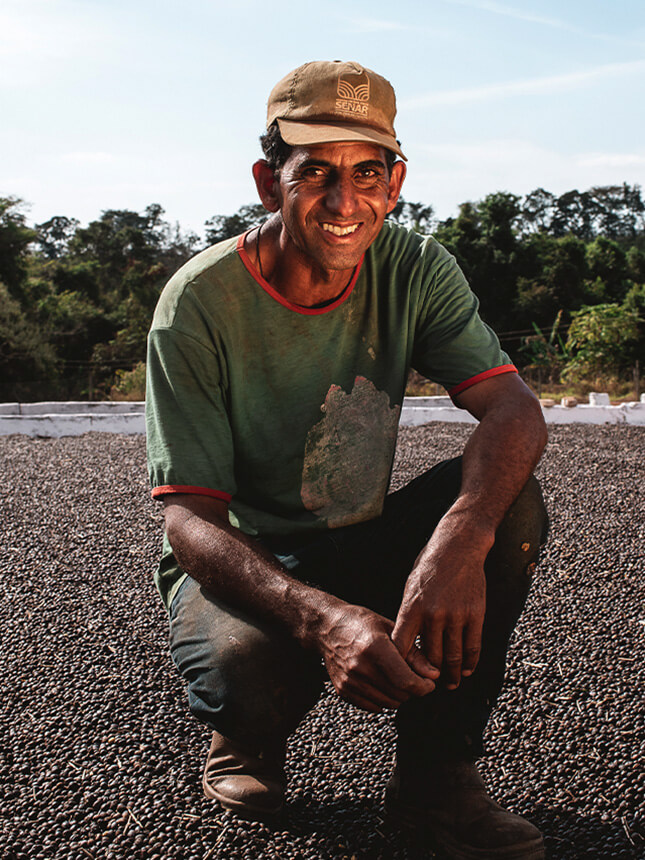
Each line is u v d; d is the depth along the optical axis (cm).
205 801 185
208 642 151
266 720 150
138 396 2164
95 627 295
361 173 149
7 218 2847
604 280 3584
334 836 169
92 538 410
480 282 3325
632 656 264
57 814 183
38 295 3119
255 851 166
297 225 150
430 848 160
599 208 9212
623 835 172
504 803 186
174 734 220
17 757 209
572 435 726
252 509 177
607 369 1884
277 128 152
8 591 334
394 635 134
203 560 148
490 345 171
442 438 717
